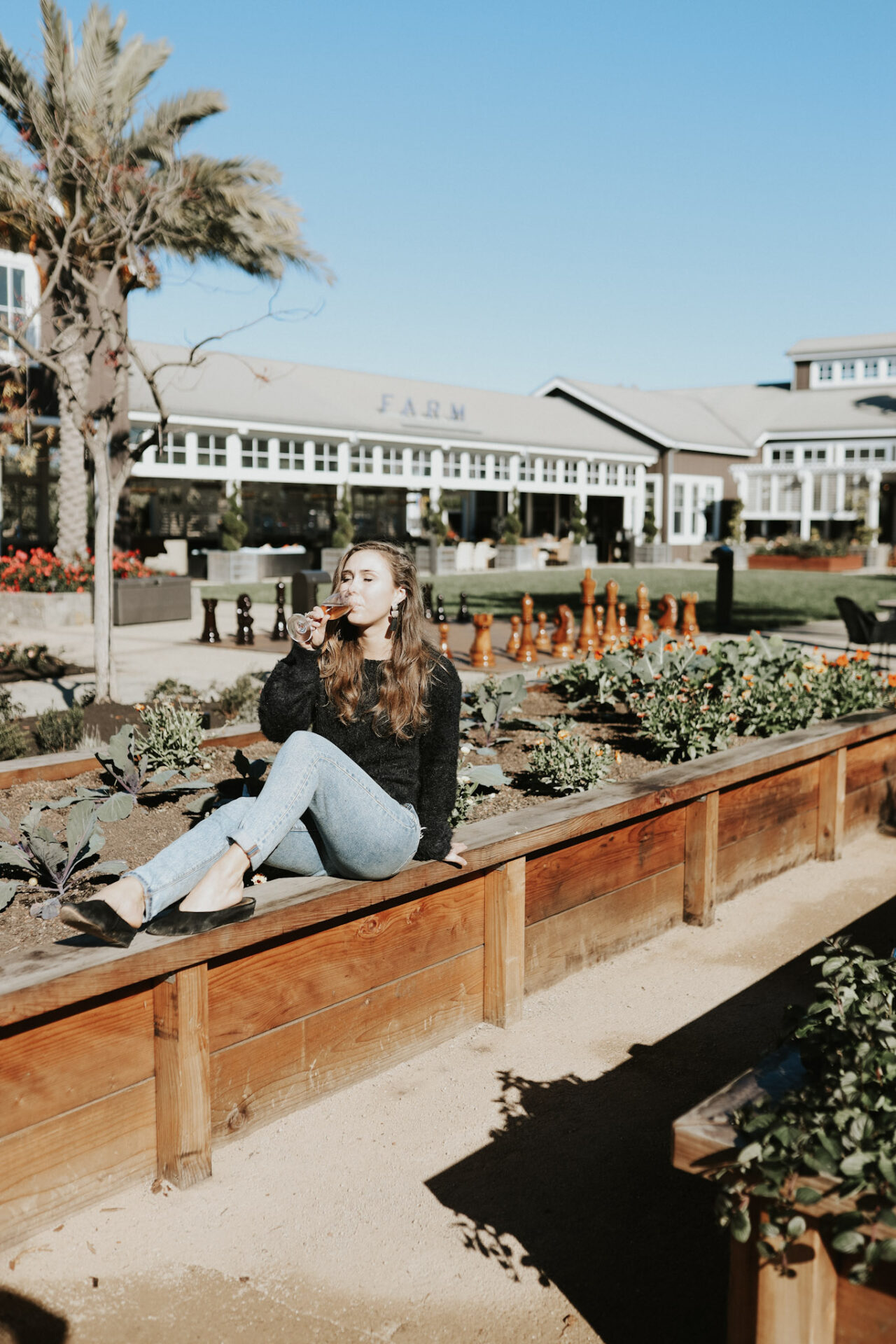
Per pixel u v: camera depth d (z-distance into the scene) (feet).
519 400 133.28
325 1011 10.00
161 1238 8.08
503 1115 9.98
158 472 82.33
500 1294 7.63
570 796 13.50
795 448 143.95
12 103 24.90
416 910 10.80
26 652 35.63
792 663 22.36
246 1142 9.39
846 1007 6.65
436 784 9.95
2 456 27.58
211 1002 8.95
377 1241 8.15
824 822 18.13
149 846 12.64
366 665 9.51
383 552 9.34
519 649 37.45
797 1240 5.63
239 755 14.37
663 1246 8.17
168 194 27.02
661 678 20.89
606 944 13.64
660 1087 10.53
